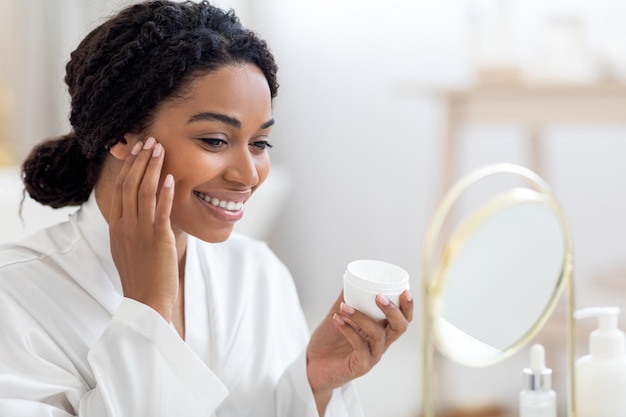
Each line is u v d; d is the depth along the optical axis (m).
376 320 1.09
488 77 2.62
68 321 1.15
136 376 1.08
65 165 1.23
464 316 1.09
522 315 1.13
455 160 2.68
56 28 3.11
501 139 3.46
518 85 2.54
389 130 3.62
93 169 1.21
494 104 2.59
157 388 1.08
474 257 1.08
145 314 1.09
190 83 1.08
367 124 3.64
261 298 1.36
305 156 3.69
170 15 1.11
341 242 3.70
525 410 1.14
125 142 1.13
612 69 2.60
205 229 1.13
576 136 3.44
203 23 1.12
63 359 1.12
